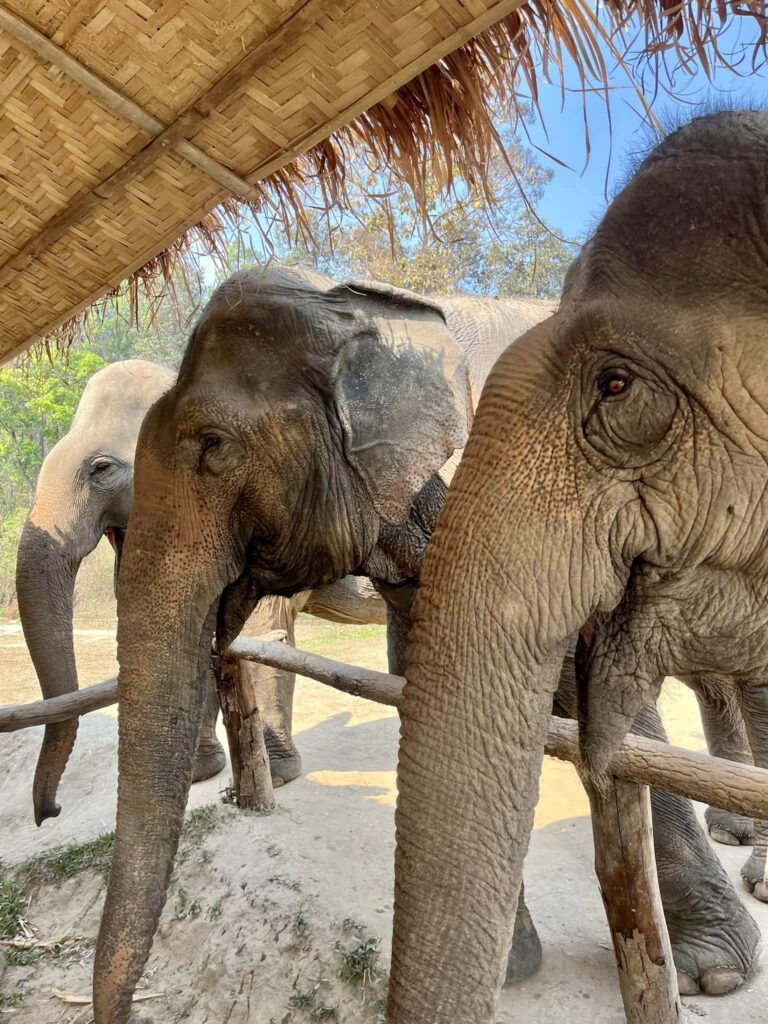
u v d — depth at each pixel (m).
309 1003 2.71
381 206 1.94
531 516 1.23
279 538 2.55
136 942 2.13
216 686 4.09
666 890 2.58
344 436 2.53
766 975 2.62
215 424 2.40
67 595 4.50
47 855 4.07
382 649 9.00
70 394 16.50
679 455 1.21
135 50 1.46
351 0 1.30
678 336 1.19
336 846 3.67
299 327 2.50
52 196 1.86
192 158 1.66
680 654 1.32
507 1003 2.58
